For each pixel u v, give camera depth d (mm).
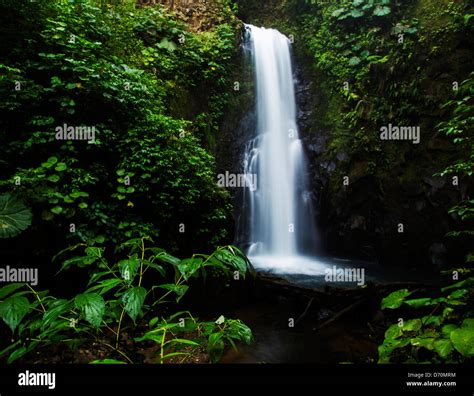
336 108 9625
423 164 7750
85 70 4336
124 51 6336
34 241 3633
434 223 7492
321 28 10453
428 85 7883
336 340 4055
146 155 4527
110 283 1023
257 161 9445
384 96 8656
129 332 1730
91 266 3791
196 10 9289
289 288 5328
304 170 9969
